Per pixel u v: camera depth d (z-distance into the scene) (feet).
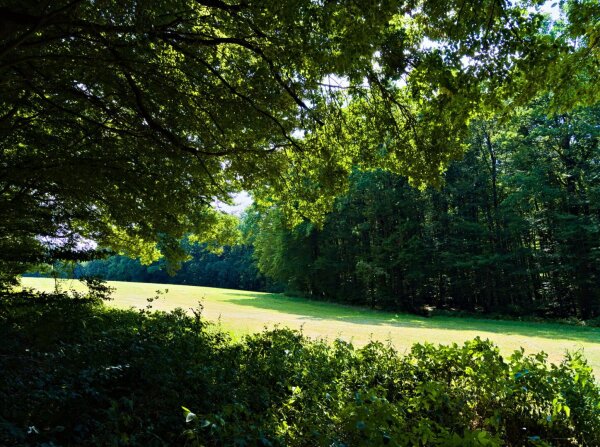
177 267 53.42
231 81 25.02
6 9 14.11
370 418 8.37
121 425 11.10
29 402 11.55
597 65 15.90
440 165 21.81
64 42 20.93
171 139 25.03
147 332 22.06
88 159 30.83
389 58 18.67
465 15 13.94
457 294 112.98
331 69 17.54
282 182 32.45
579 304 90.63
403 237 111.55
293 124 26.86
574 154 89.66
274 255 143.95
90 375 13.32
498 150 106.52
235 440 8.25
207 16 20.10
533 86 15.67
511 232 99.25
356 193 118.93
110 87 25.48
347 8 14.55
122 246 57.31
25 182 33.45
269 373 16.85
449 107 16.58
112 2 19.19
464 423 12.03
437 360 15.97
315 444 9.25
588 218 86.07
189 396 13.79
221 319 55.11
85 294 40.63
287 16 15.60
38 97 27.09
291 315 71.87
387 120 23.59
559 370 14.05
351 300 125.29
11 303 29.58
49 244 39.75
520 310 96.32
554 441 12.81
